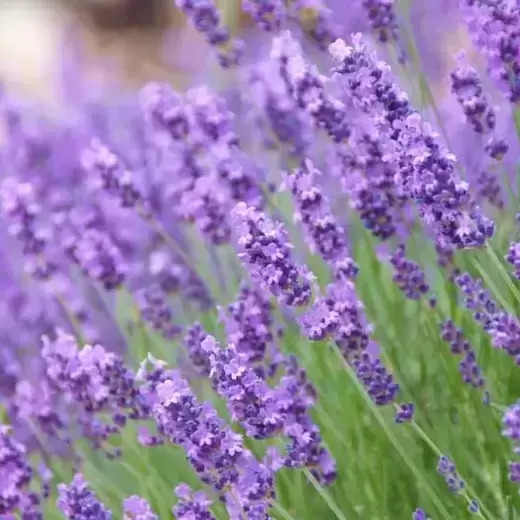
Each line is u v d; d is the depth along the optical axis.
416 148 0.85
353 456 0.92
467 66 0.90
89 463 0.95
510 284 0.86
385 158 0.87
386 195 0.93
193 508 0.85
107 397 0.90
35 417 0.97
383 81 0.86
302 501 0.92
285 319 0.97
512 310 0.87
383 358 0.94
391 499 0.92
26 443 0.98
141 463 0.97
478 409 0.92
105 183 0.98
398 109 0.86
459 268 0.95
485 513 0.89
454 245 0.86
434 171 0.85
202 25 0.98
